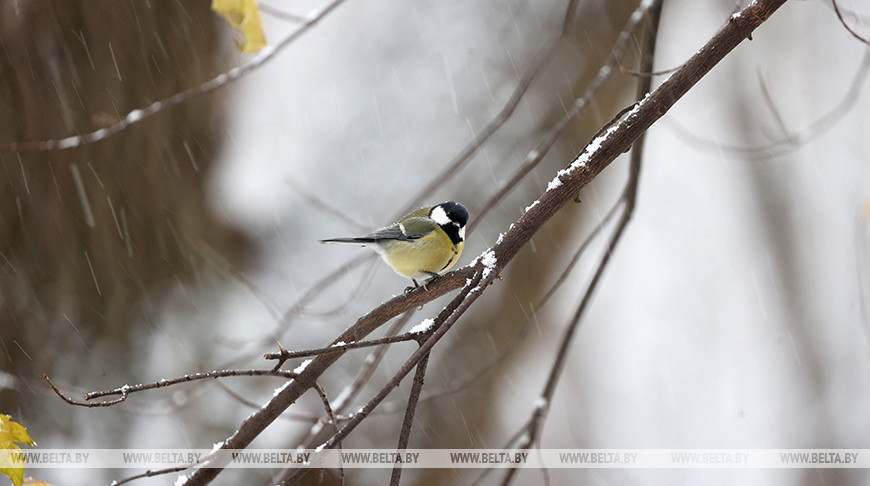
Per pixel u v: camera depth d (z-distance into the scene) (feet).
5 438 16.34
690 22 49.78
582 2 45.37
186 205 41.11
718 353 57.47
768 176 59.47
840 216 58.75
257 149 46.57
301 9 51.03
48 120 37.09
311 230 44.57
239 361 39.45
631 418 54.39
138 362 38.52
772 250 59.52
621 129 17.22
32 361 36.88
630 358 57.31
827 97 59.31
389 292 42.78
